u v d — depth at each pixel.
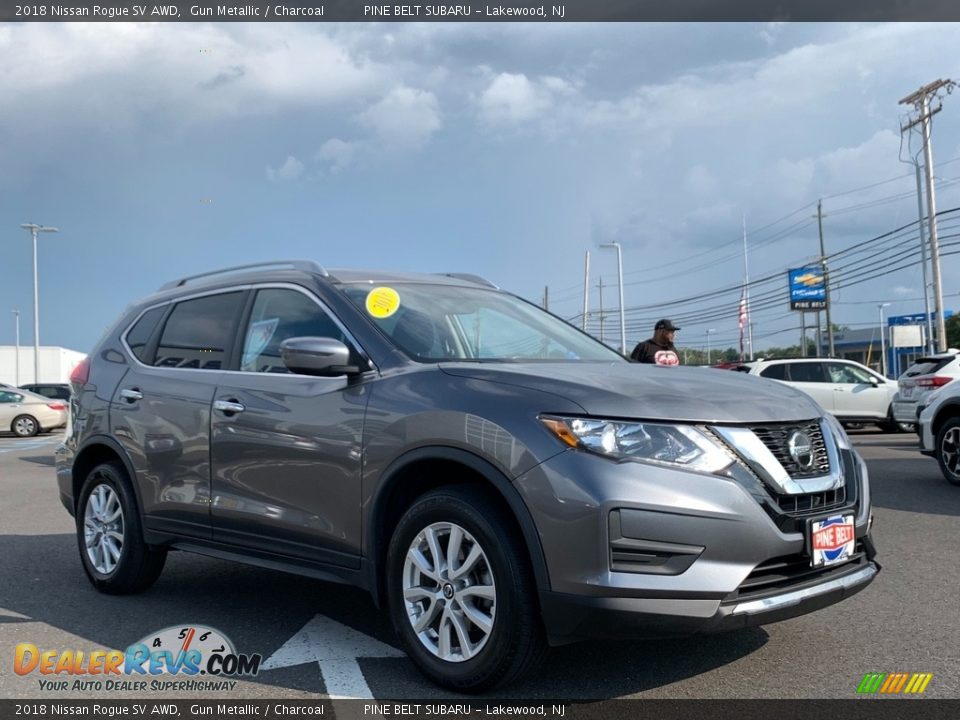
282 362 4.60
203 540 4.84
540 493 3.41
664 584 3.30
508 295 5.43
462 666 3.61
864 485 4.01
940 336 33.25
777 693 3.66
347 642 4.41
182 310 5.48
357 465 4.03
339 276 4.79
